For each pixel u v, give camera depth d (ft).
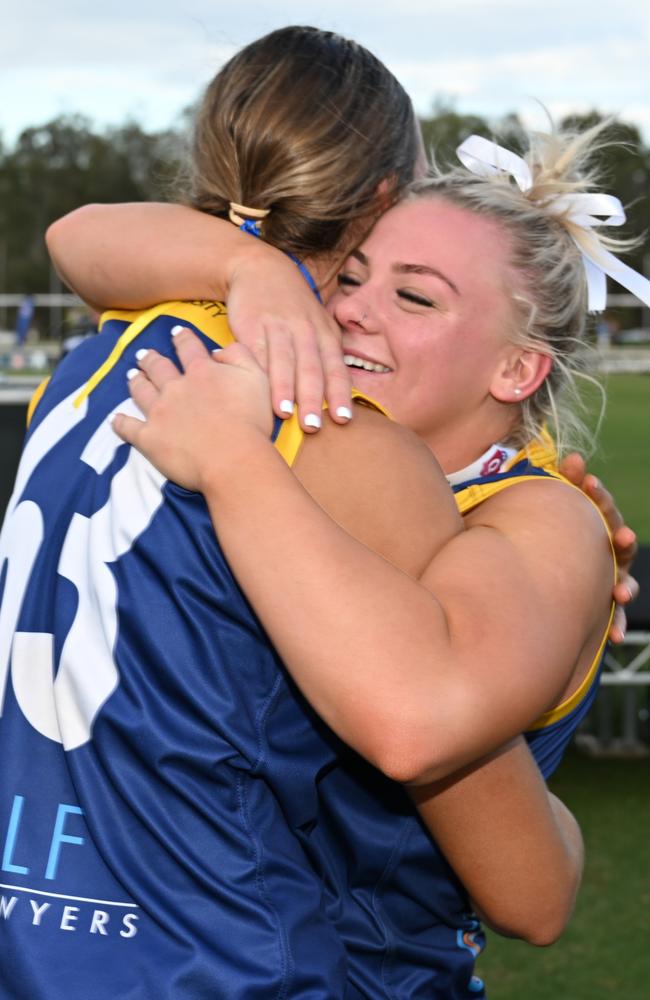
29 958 3.34
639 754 15.75
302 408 3.44
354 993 3.76
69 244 4.31
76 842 3.45
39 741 3.54
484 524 3.83
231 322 3.72
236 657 3.39
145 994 3.25
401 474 3.49
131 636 3.40
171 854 3.36
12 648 3.61
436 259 4.27
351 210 4.02
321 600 3.19
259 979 3.28
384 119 4.05
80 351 4.09
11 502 3.89
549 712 4.04
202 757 3.34
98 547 3.50
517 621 3.38
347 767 3.71
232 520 3.28
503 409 4.56
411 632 3.21
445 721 3.17
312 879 3.51
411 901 3.89
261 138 3.93
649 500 35.35
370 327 4.35
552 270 4.46
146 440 3.45
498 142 5.08
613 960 10.17
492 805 3.62
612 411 66.90
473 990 4.16
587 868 12.03
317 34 4.12
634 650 18.57
